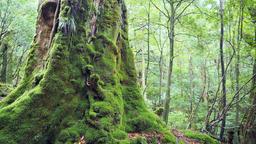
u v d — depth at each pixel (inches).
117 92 303.6
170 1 577.0
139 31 837.8
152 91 1007.6
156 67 1125.1
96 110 269.6
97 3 319.6
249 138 472.7
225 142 481.7
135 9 735.1
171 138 315.0
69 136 255.4
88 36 304.0
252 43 554.3
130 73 349.4
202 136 386.3
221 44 517.7
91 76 279.6
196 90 1027.9
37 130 254.1
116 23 333.7
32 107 257.6
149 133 308.3
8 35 999.0
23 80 298.8
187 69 1116.5
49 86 264.5
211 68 1066.1
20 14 982.4
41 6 319.6
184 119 721.0
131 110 321.1
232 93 582.6
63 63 275.9
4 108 259.1
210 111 518.0
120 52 345.7
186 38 800.3
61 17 285.7
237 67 526.3
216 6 563.5
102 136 256.7
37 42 314.5
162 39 1006.4
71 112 270.4
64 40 281.7
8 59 988.6
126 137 273.6
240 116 578.6
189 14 618.5
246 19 552.1
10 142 243.1
